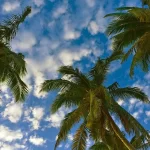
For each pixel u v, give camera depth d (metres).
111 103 20.36
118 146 21.70
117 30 20.69
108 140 22.06
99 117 20.73
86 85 22.73
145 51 18.72
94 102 20.09
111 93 23.20
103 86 20.91
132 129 21.08
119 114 21.66
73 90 22.12
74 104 23.14
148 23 20.05
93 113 19.86
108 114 21.47
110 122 21.33
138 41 17.94
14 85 20.62
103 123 21.00
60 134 20.95
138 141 24.38
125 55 18.42
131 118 21.44
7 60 19.02
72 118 21.23
